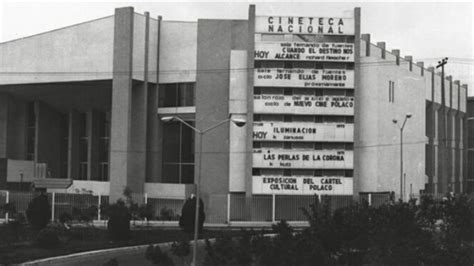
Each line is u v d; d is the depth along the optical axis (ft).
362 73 182.70
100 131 222.89
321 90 176.55
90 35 196.03
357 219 63.41
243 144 178.70
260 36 179.52
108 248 109.40
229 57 185.57
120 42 186.91
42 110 230.48
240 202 171.53
